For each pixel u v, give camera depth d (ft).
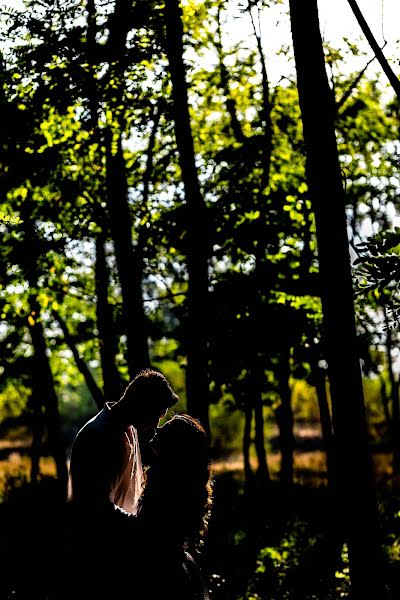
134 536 11.35
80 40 31.81
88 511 11.98
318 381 52.26
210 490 11.71
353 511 19.45
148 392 12.99
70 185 41.91
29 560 33.68
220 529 45.52
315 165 20.25
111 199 36.73
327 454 52.34
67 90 32.45
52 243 46.01
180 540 11.41
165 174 48.88
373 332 52.70
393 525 42.19
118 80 32.48
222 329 47.16
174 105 32.83
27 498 50.06
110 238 46.37
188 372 34.04
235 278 47.73
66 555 12.18
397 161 25.54
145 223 44.73
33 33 31.91
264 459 62.39
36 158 36.60
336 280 19.88
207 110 51.47
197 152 52.21
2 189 37.68
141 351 35.96
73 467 12.62
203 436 11.50
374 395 122.62
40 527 41.52
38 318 53.57
